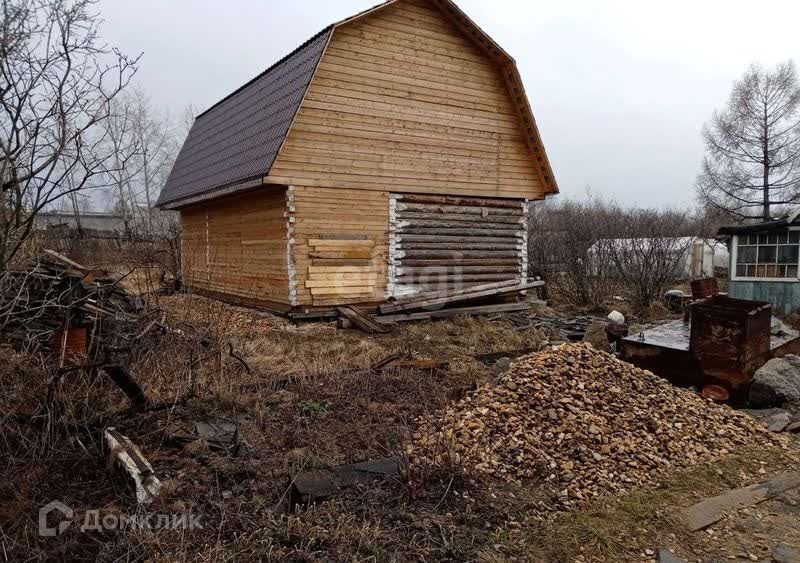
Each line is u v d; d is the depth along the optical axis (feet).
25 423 13.70
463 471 13.55
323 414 17.61
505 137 44.01
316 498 12.27
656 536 11.86
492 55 41.83
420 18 39.37
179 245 46.91
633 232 57.26
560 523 12.11
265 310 38.58
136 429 15.21
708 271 75.87
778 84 88.22
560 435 15.76
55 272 17.15
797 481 14.65
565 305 54.08
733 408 21.20
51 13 12.49
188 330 20.57
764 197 90.58
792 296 43.91
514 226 45.68
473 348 31.22
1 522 10.80
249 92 48.19
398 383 21.56
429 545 10.87
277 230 36.70
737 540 11.84
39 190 13.26
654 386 19.35
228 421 16.76
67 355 16.15
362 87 37.22
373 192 38.24
